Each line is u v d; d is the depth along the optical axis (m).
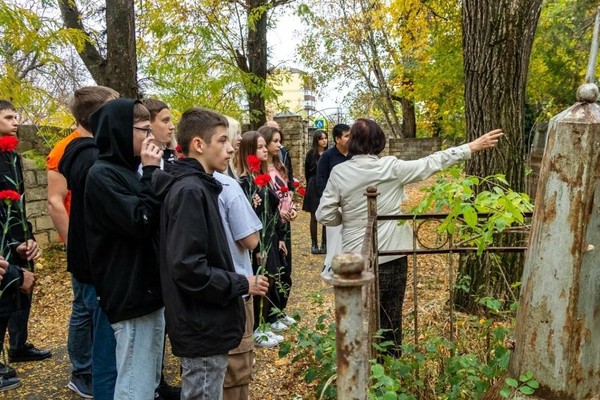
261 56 11.23
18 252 3.14
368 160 2.97
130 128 2.13
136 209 2.02
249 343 2.63
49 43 5.62
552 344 1.77
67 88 8.41
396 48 16.62
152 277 2.15
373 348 2.53
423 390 2.62
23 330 3.54
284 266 4.01
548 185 1.76
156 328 2.21
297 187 6.39
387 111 22.95
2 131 3.34
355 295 1.01
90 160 2.37
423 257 6.11
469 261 4.05
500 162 3.97
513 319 3.12
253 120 9.81
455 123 15.09
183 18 8.41
